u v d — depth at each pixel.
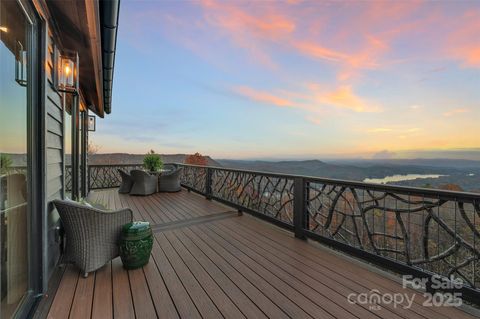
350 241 2.75
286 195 3.67
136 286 2.10
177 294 1.99
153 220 4.27
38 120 1.92
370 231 2.54
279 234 3.57
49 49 2.19
